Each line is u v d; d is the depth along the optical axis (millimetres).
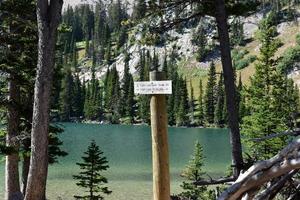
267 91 24312
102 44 186125
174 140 71750
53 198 25953
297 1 152875
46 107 9773
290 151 3158
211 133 89062
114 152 52000
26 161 16172
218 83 106125
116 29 181000
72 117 125750
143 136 76625
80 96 127625
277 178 3783
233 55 153250
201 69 157750
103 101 132750
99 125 109688
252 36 157500
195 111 119562
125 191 28875
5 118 16297
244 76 142250
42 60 9672
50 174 34500
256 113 22547
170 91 4996
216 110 107750
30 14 14328
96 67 180875
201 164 26312
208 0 10875
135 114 121938
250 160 8992
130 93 122750
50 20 9656
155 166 5254
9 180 15812
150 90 5133
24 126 15984
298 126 5266
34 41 14656
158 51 138125
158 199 5227
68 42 194125
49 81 9750
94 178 19297
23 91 16734
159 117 5180
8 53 14219
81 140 64688
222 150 56781
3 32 14266
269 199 3732
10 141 15516
